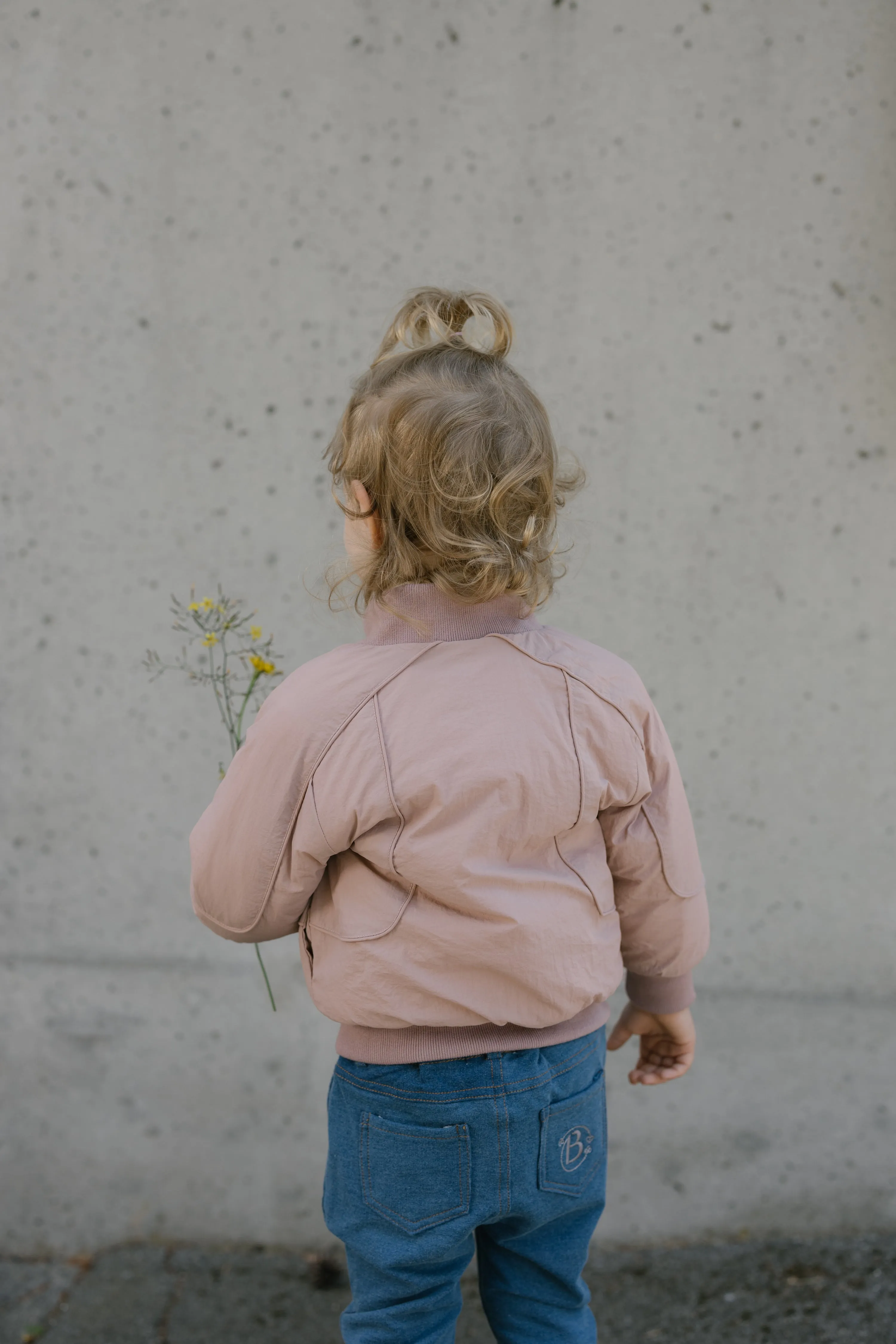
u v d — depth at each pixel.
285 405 1.69
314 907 1.03
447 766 0.91
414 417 0.92
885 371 1.66
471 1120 0.98
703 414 1.67
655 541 1.70
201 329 1.68
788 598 1.71
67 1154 1.88
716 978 1.82
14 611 1.75
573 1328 1.14
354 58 1.61
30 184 1.65
